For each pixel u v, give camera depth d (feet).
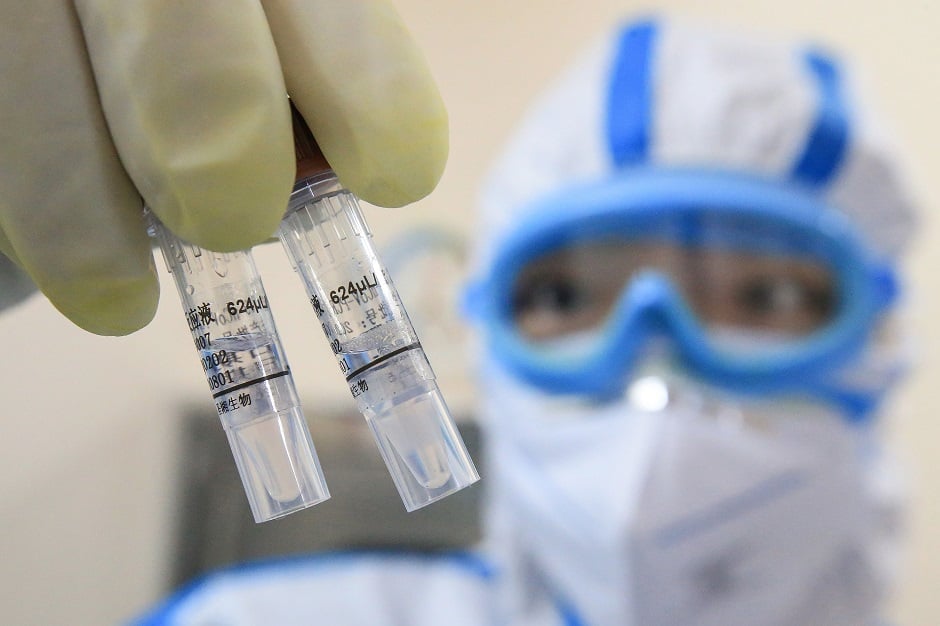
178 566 4.70
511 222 4.23
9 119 1.37
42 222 1.39
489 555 4.49
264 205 1.32
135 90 1.32
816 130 3.85
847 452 3.78
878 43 5.41
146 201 1.38
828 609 3.81
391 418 1.38
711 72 4.06
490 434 4.42
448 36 5.80
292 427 1.41
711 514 3.50
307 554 4.60
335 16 1.41
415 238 5.55
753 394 3.66
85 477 4.71
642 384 3.65
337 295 1.41
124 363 4.88
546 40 5.87
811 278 3.85
